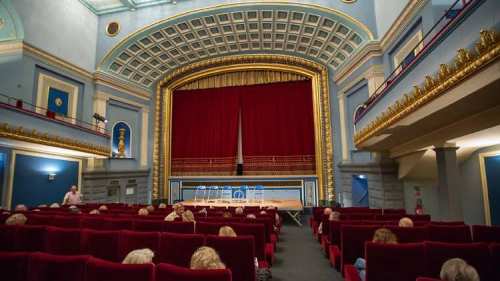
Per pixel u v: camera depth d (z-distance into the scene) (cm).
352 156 1270
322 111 1459
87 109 1278
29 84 1028
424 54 460
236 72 1648
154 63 1536
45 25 1097
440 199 639
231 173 1576
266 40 1462
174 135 1673
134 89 1498
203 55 1578
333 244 518
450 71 359
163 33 1361
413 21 866
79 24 1266
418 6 826
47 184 1066
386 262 285
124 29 1343
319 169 1427
